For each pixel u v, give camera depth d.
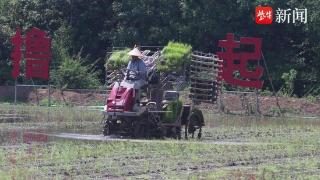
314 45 152.75
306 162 59.34
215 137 81.88
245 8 150.88
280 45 156.38
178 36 153.62
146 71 78.38
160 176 50.38
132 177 49.88
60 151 62.69
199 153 64.19
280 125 102.81
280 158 62.81
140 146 67.38
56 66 152.75
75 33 163.25
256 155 64.00
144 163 56.81
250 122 108.69
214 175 50.62
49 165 54.78
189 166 55.84
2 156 58.84
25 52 140.62
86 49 163.38
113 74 81.88
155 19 155.75
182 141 73.50
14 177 47.59
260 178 49.69
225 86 142.75
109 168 53.88
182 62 80.50
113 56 81.88
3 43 158.88
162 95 79.38
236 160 60.12
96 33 163.62
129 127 77.69
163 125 78.56
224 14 151.38
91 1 163.00
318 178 50.34
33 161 56.50
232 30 153.00
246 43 132.50
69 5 164.00
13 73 141.38
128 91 76.44
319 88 148.88
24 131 84.69
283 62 153.25
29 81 151.75
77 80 146.12
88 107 132.50
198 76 83.44
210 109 133.38
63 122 98.75
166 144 69.06
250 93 134.62
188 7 153.00
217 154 63.69
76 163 56.16
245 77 132.38
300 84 151.25
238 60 132.88
